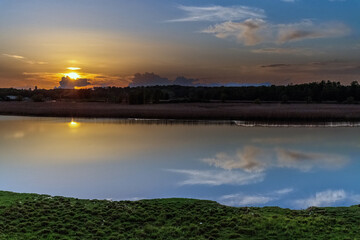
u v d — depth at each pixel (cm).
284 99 11594
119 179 1959
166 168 2252
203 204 1319
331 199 1603
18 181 1895
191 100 11838
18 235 988
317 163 2428
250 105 9188
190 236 1024
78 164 2350
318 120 5366
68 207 1239
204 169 2225
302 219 1138
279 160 2522
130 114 6388
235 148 3038
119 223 1116
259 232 1041
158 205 1298
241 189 1773
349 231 1028
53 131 4181
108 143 3284
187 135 3862
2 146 3077
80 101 13712
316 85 13162
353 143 3284
